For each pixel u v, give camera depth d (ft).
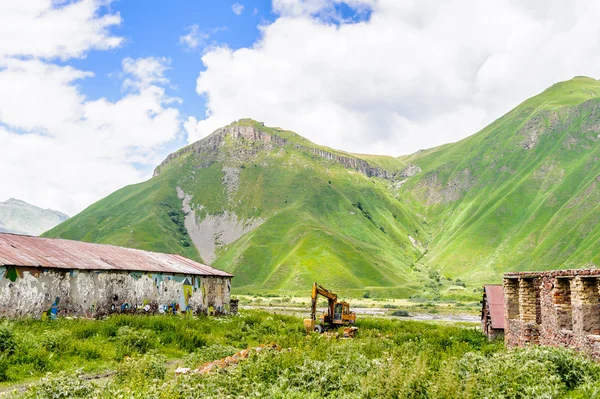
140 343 77.25
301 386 47.60
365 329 133.39
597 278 49.62
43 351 61.62
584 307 50.83
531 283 70.69
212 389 44.80
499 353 57.06
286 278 632.79
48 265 97.04
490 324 101.09
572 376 43.73
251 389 45.55
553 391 38.40
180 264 157.17
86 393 42.96
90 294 107.45
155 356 68.59
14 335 63.98
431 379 44.04
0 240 102.53
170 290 136.98
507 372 43.24
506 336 82.94
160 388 44.06
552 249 619.67
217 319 133.28
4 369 54.85
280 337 100.63
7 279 88.99
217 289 167.43
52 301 97.76
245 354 67.67
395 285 638.53
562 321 57.98
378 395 41.86
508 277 81.56
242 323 121.60
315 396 43.91
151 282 128.77
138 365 56.18
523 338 68.49
